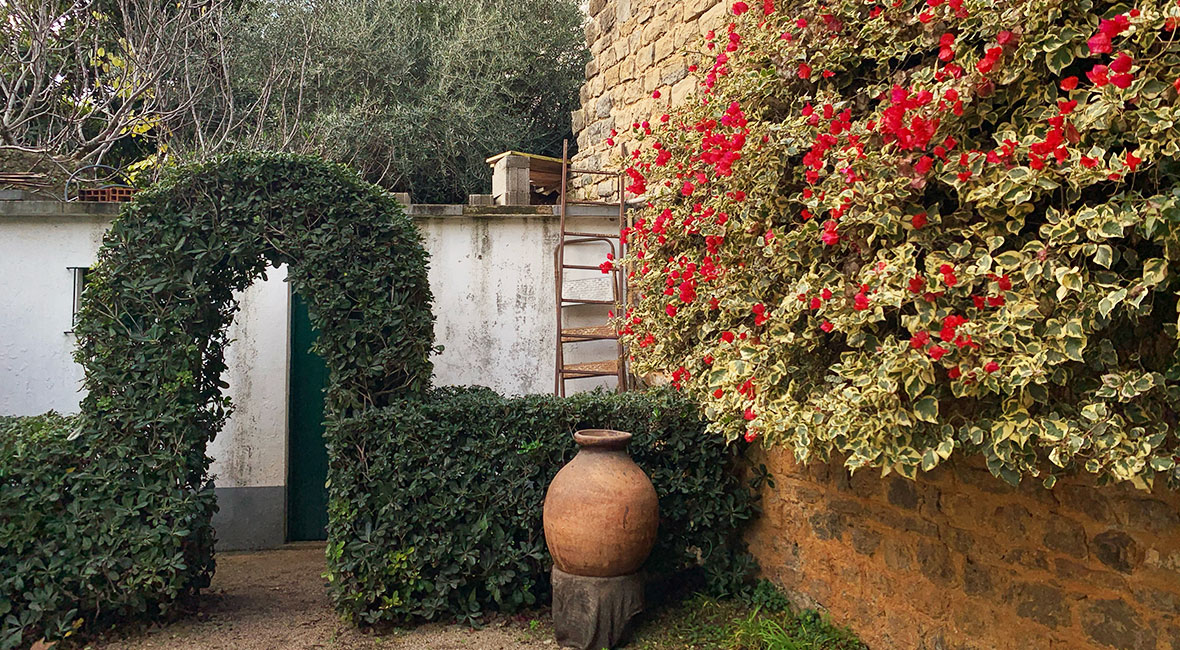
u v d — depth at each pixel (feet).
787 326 8.04
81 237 18.39
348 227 13.48
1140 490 7.48
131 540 12.44
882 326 7.41
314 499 20.16
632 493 12.10
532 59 37.37
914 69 7.62
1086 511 8.04
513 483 13.44
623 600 12.12
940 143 6.80
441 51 36.68
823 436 7.51
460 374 19.34
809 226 7.79
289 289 19.65
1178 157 5.57
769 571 14.03
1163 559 7.27
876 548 11.29
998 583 9.14
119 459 12.68
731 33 10.17
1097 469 6.03
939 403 7.41
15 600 12.35
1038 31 6.23
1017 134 6.50
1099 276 5.90
